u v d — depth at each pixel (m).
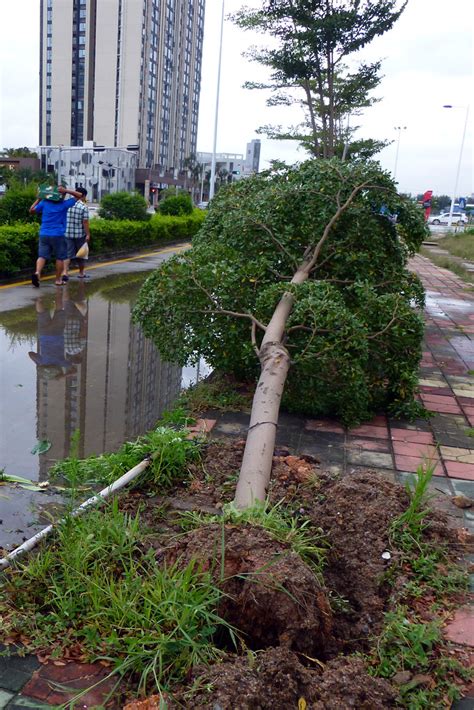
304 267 5.26
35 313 8.24
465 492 3.60
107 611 2.26
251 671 1.96
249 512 2.73
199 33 101.81
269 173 6.49
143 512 3.17
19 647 2.19
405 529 2.94
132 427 4.62
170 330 5.01
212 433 4.35
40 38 85.69
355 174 5.20
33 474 3.77
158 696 1.93
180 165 100.44
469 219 60.16
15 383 5.48
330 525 2.98
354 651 2.30
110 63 81.75
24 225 11.37
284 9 10.59
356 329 4.28
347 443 4.31
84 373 5.91
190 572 2.28
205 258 5.09
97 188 59.38
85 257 11.06
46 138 87.88
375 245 5.34
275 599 2.21
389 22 10.39
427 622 2.40
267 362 4.11
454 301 11.45
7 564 2.62
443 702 2.01
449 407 5.22
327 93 12.34
